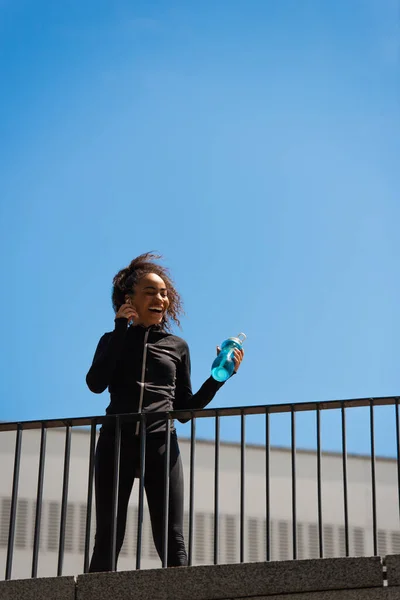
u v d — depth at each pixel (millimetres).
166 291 7133
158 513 6605
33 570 6340
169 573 6137
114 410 6809
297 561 6102
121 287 7234
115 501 6363
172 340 7055
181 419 6664
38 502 6465
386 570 6062
